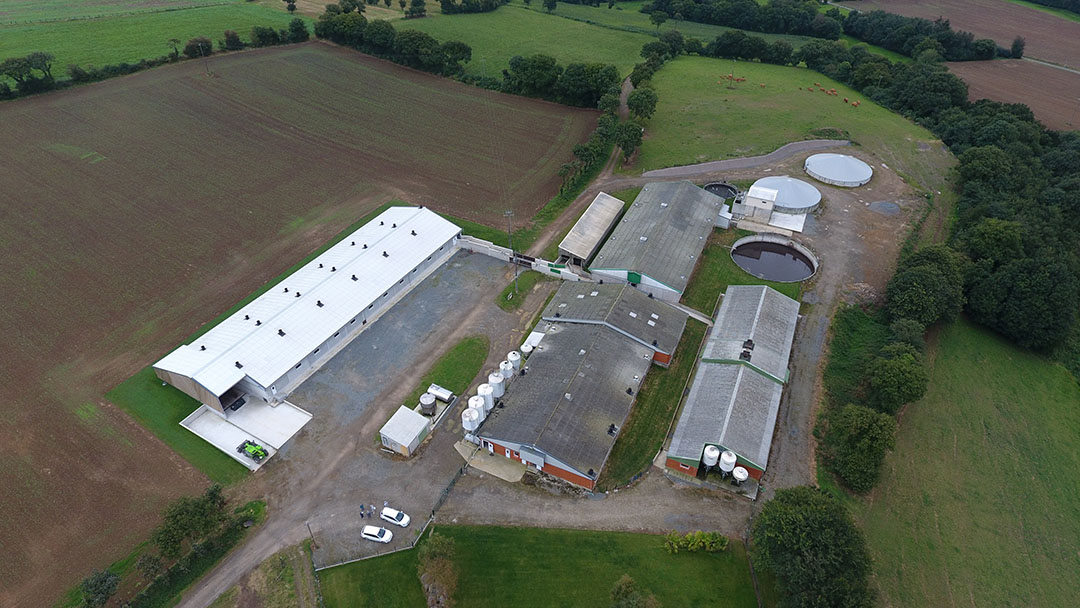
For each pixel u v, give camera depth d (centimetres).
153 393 7062
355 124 13638
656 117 13988
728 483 6153
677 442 6306
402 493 6100
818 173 11356
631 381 7031
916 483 6316
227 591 5259
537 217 10481
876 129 13462
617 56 17812
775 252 9931
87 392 7019
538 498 6062
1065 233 9625
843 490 6144
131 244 9531
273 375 6925
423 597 5253
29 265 8981
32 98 14050
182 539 5338
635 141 11669
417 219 9600
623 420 6581
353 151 12519
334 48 17888
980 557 5734
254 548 5594
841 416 6372
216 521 5391
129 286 8681
